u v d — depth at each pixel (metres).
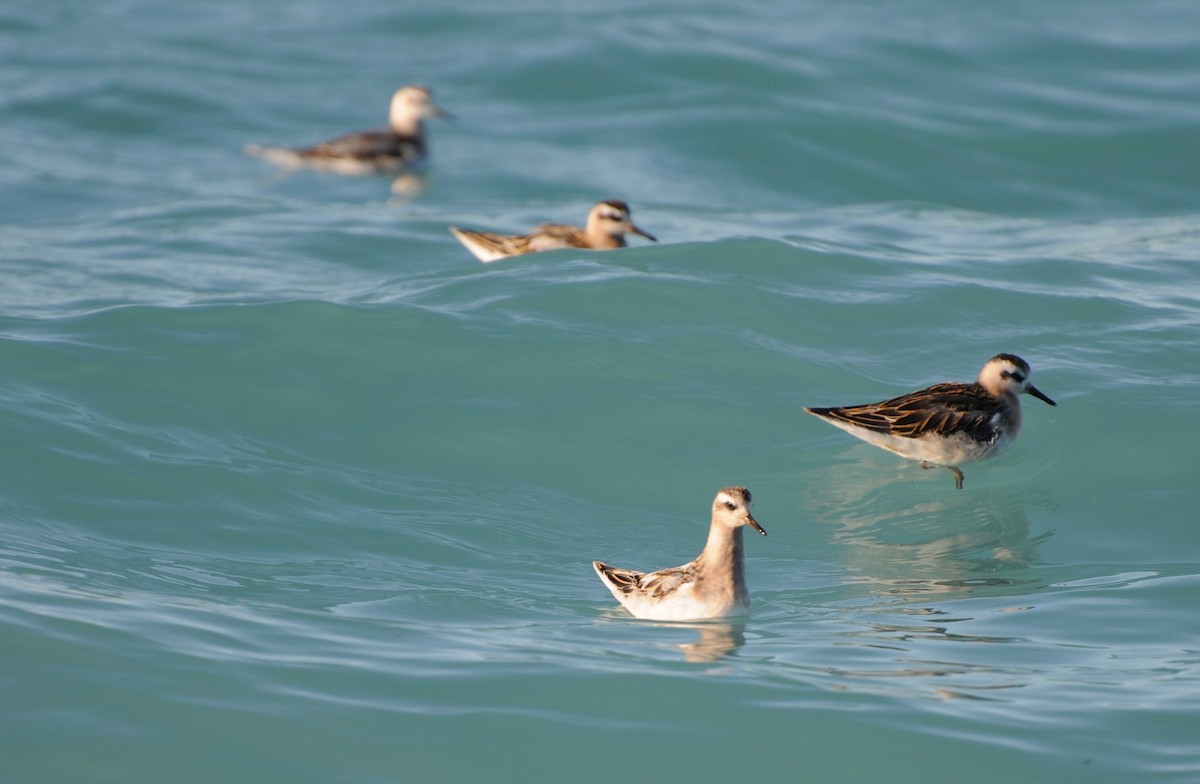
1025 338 19.77
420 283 21.48
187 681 10.77
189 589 12.91
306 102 35.66
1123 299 21.12
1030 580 13.95
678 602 12.79
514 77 36.66
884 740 10.27
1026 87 34.94
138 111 33.97
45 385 17.25
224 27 41.97
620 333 19.44
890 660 11.72
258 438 16.64
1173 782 9.66
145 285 21.75
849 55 37.06
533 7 42.69
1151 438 17.28
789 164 30.78
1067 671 11.46
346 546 14.37
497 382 18.22
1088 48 37.72
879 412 16.66
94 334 18.83
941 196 29.34
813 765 10.01
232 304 19.84
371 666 11.25
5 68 36.44
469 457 16.64
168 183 29.23
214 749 9.95
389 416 17.38
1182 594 13.33
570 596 13.53
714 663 11.57
